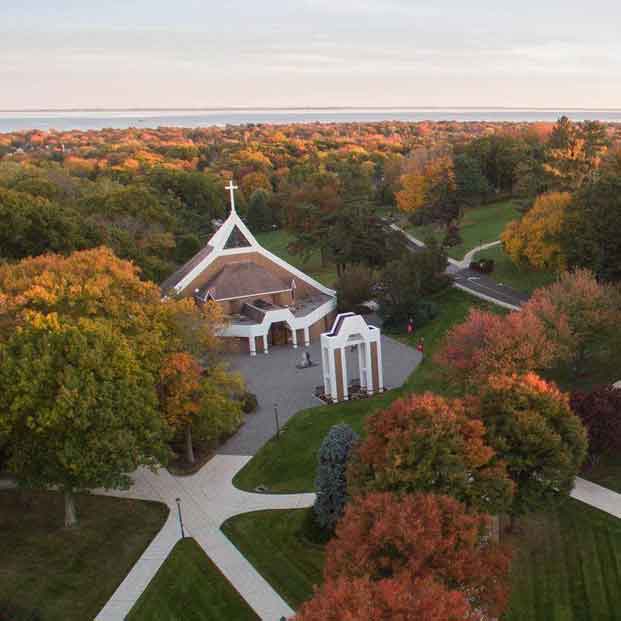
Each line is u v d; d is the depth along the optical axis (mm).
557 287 55000
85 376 37125
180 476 46969
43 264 54625
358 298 80312
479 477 31453
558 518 38062
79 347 37781
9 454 42250
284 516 40969
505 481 31250
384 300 76500
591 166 101875
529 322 47656
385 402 57000
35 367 36781
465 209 131375
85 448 36625
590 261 67438
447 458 30500
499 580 26156
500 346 46062
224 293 75625
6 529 40125
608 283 63281
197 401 47031
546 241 75250
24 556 37625
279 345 75750
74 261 54656
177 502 39281
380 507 26609
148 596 34438
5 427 36750
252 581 35125
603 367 56938
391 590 20594
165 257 99375
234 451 50625
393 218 131750
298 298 82500
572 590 32344
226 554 37594
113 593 34781
